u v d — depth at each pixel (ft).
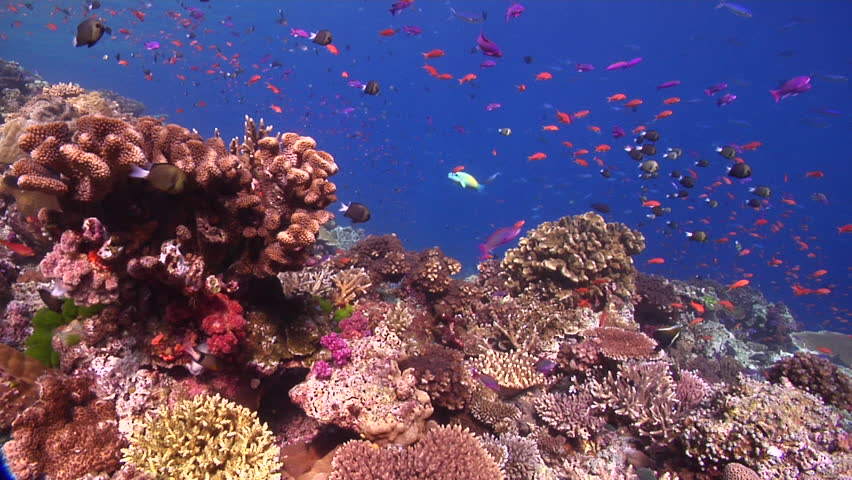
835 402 23.39
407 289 31.81
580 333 28.50
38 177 11.18
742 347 46.52
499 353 25.57
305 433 17.02
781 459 16.98
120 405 13.33
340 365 17.19
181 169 12.39
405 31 45.55
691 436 18.84
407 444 15.40
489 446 18.33
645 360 24.59
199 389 14.37
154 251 13.35
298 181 14.47
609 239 34.94
